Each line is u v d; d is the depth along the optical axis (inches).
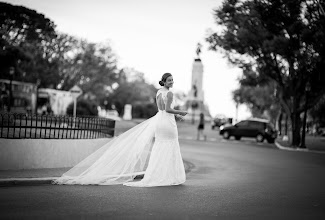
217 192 319.6
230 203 275.9
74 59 2043.6
